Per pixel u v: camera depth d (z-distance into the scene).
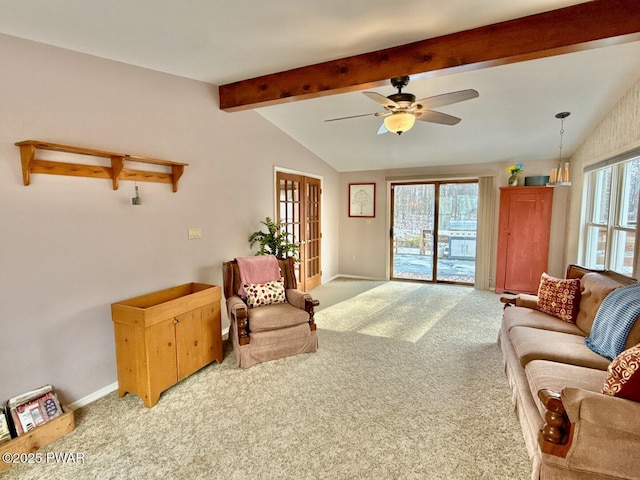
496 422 2.17
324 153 5.57
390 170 6.16
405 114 2.63
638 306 2.01
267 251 4.20
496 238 5.49
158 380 2.43
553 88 3.21
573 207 4.77
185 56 2.56
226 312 3.73
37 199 2.12
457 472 1.77
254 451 1.94
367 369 2.89
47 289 2.20
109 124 2.52
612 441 1.38
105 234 2.52
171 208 3.05
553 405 1.49
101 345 2.53
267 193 4.36
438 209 6.03
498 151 4.98
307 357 3.13
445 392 2.53
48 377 2.23
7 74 1.97
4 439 1.88
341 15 2.01
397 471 1.78
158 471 1.80
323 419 2.22
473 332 3.74
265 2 1.84
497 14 2.05
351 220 6.59
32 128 2.09
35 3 1.75
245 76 3.10
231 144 3.71
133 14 1.91
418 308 4.64
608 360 2.06
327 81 2.75
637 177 3.09
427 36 2.32
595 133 4.02
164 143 2.95
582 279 2.91
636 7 1.90
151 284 2.90
